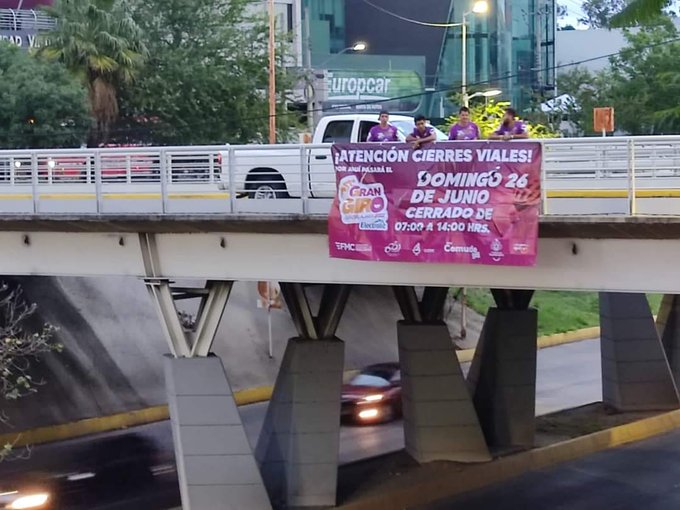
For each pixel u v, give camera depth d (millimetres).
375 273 17984
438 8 72562
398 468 23359
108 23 41406
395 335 40625
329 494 20594
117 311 34281
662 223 14930
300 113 50406
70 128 39062
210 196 19141
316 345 20547
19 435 25438
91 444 27297
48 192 20781
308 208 18156
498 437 25469
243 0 49812
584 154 15977
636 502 21969
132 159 21562
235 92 46531
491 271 17031
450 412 23703
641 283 16094
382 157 16672
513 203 15836
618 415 29469
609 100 57875
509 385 25453
